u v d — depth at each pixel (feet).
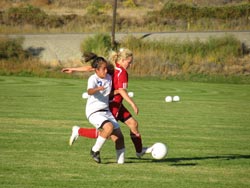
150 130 135.95
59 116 157.79
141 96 230.89
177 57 341.82
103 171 83.87
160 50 353.10
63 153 99.09
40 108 176.65
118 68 90.48
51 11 631.97
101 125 87.71
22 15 507.30
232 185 77.71
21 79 297.12
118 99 90.94
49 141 112.78
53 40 398.21
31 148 103.76
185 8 539.70
